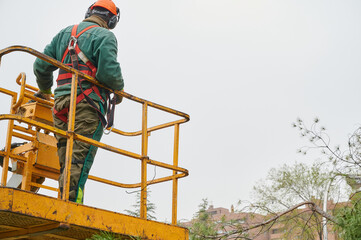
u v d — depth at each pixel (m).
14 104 6.04
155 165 5.10
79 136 4.47
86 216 4.16
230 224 7.63
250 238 7.78
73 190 4.80
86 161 4.94
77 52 5.18
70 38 5.25
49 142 6.16
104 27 5.59
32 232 4.21
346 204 6.40
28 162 5.94
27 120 4.15
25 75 5.78
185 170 5.30
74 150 4.92
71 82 5.14
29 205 3.82
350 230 5.66
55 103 5.21
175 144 5.59
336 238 6.20
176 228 4.80
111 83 5.04
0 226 4.20
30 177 5.93
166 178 5.48
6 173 5.70
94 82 4.98
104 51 5.04
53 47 5.51
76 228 4.18
